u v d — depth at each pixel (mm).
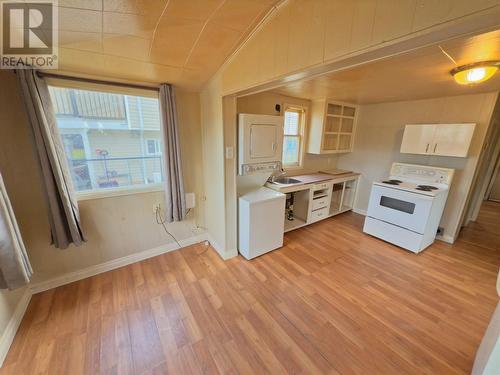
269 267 2424
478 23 655
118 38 1410
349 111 3809
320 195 3480
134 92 2133
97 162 2141
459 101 2799
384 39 837
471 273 2326
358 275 2289
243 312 1806
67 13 1142
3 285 1412
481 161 2947
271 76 1391
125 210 2342
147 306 1860
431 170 2957
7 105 1656
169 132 2275
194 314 1784
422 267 2432
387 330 1639
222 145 2234
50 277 2045
